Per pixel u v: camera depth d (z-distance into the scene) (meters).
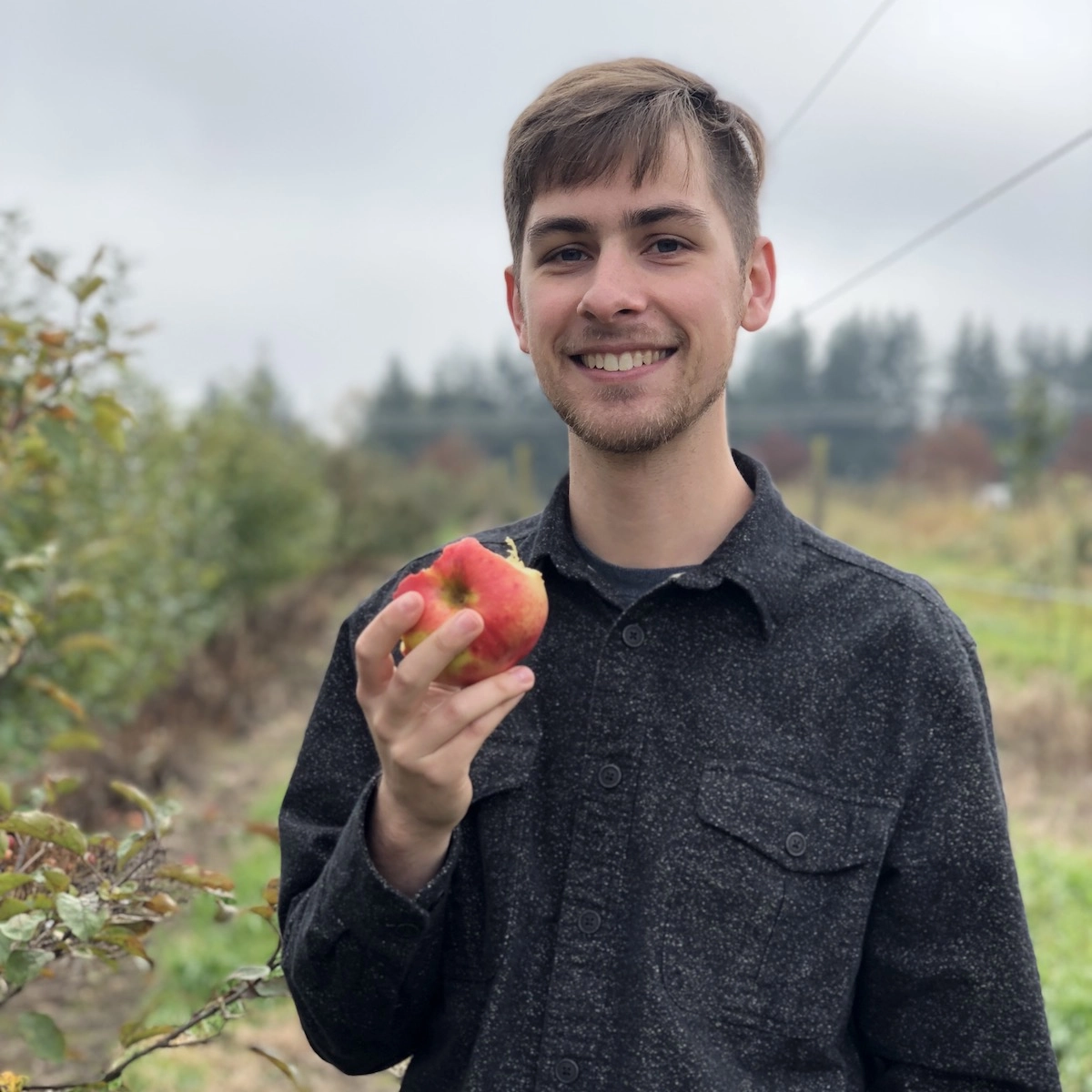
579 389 1.65
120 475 7.35
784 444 53.47
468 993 1.61
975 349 69.50
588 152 1.61
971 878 1.53
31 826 1.80
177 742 8.64
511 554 1.71
